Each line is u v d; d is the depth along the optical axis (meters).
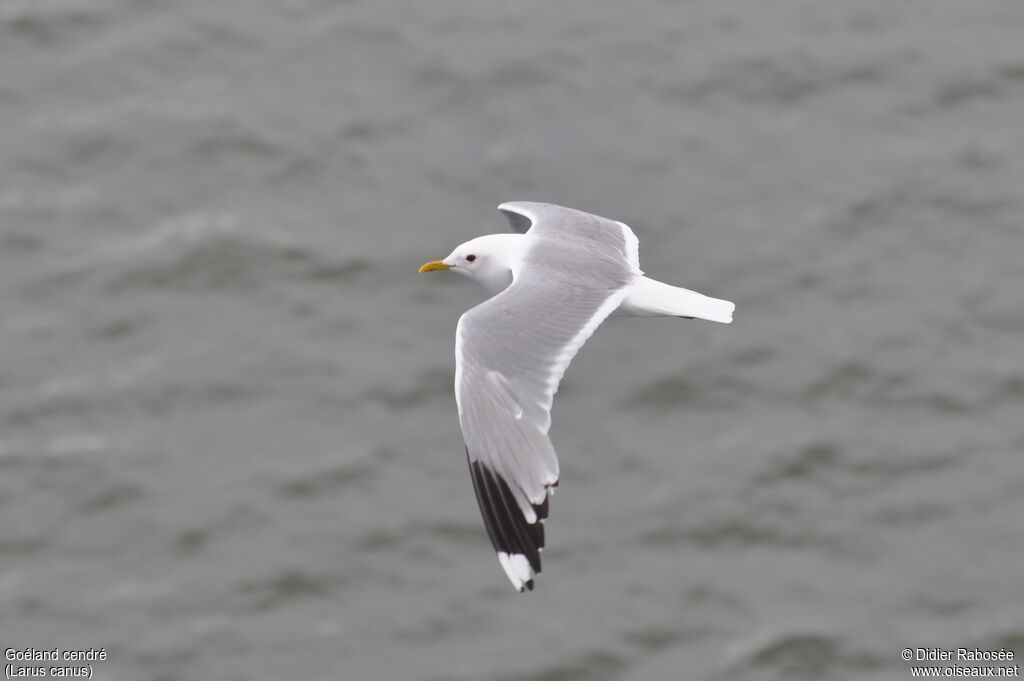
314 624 19.11
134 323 22.59
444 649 18.81
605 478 20.48
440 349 21.98
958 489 20.45
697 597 19.25
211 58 27.17
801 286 23.02
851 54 27.39
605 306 11.52
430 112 25.98
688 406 21.44
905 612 19.14
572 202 24.11
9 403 21.41
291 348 22.12
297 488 20.36
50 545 19.89
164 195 24.62
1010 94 26.69
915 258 23.61
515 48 27.23
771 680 18.53
